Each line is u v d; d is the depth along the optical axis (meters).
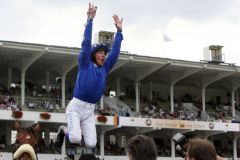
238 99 86.38
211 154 7.04
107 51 13.20
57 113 60.25
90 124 12.87
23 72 62.84
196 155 7.05
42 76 70.62
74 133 12.48
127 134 71.44
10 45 58.00
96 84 12.70
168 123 68.19
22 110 60.81
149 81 77.06
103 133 65.44
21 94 62.59
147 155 7.40
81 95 12.68
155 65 68.88
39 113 59.09
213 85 82.31
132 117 65.88
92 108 12.91
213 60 81.62
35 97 66.56
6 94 64.69
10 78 65.81
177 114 73.50
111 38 74.12
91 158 9.22
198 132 72.38
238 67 73.62
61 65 65.38
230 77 78.12
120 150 68.25
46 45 59.69
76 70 68.56
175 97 81.94
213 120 73.38
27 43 58.88
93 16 12.67
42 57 62.81
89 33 12.57
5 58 62.81
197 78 77.69
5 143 62.78
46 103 63.56
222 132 71.94
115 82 75.81
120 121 64.75
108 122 63.88
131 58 65.25
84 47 12.55
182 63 69.19
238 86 79.69
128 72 72.12
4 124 63.19
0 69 67.94
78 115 12.72
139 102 75.44
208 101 84.56
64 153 58.38
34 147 10.20
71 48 61.12
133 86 77.88
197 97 83.94
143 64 68.50
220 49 82.75
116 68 67.19
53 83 71.50
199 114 75.50
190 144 7.18
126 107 71.06
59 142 13.15
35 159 9.76
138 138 7.55
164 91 81.00
